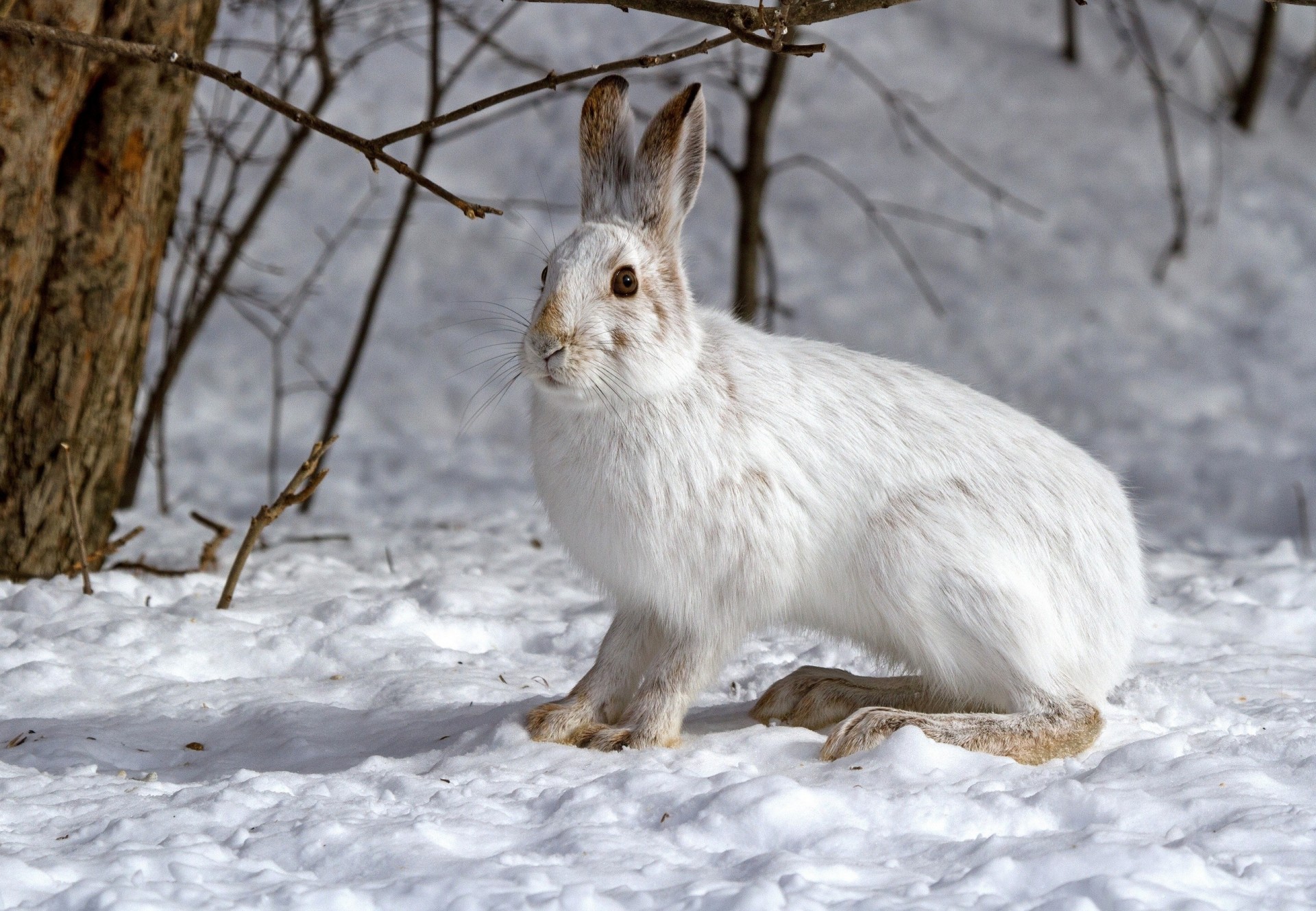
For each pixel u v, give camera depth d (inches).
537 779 262.4
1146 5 1311.5
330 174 1106.1
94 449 465.1
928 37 1252.5
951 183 1119.6
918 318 1014.4
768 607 295.4
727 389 290.7
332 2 1027.9
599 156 298.5
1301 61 1275.8
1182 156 1151.6
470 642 418.3
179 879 205.5
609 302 278.4
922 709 308.2
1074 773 265.3
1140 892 190.7
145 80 451.8
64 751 296.0
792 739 290.5
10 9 397.7
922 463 296.0
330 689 353.1
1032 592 289.7
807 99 1182.9
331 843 221.0
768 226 1083.3
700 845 226.5
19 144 425.1
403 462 876.6
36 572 456.8
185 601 435.5
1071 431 904.9
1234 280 1051.3
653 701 292.8
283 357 981.8
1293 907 191.8
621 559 290.8
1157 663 376.5
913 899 197.2
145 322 479.8
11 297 438.0
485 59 1190.9
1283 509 754.2
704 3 302.5
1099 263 1059.9
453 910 192.4
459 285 1047.0
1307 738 274.8
